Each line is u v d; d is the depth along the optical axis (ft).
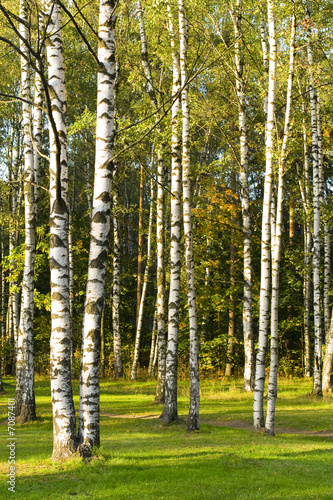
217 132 68.74
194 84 45.80
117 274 86.48
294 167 80.23
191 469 22.70
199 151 75.51
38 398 57.31
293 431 37.65
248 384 61.67
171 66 52.60
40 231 47.09
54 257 24.36
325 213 58.65
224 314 92.63
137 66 49.37
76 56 77.61
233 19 51.57
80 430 23.67
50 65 27.20
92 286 23.99
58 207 24.75
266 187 37.04
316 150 59.11
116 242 86.99
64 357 23.73
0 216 54.70
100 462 22.82
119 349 85.05
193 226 78.54
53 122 19.98
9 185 63.21
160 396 52.26
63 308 24.04
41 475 20.98
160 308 54.03
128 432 36.06
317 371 57.16
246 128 59.62
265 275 36.50
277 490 19.57
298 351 89.97
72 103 83.92
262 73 51.13
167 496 18.51
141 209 84.84
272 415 35.27
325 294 66.23
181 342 86.33
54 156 25.53
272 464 24.34
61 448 23.30
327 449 28.73
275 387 35.68
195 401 36.32
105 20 25.18
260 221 87.97
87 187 87.76
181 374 82.17
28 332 42.42
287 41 38.22
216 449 27.89
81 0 50.06
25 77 45.16
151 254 95.55
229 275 84.84
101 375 89.20
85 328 23.94
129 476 21.13
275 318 36.17
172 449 27.76
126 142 38.55
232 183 78.07
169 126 40.65
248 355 61.72
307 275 73.67
